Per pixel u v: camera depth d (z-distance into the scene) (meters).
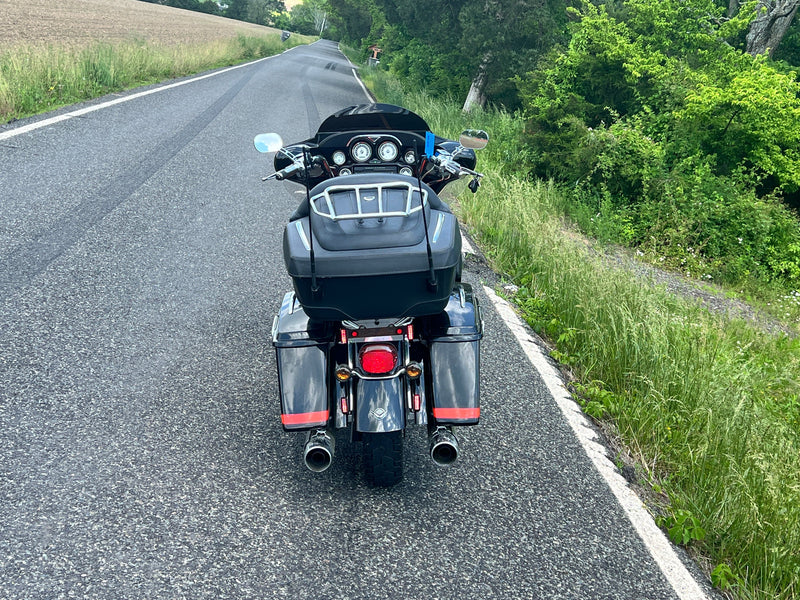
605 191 14.44
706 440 4.39
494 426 4.55
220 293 6.34
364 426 3.21
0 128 11.36
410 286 3.16
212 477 3.80
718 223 14.23
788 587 3.34
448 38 27.91
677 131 16.64
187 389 4.70
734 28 20.44
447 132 16.59
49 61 15.66
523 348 5.82
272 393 4.75
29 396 4.41
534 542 3.49
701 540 3.71
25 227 7.32
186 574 3.08
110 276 6.42
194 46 33.91
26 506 3.44
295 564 3.20
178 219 8.27
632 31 20.89
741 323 8.69
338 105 21.61
